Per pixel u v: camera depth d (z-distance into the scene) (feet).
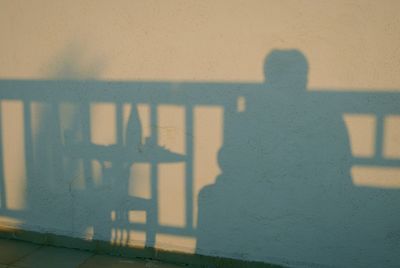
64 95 9.80
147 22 8.95
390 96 7.76
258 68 8.41
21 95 10.16
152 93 9.15
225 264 9.23
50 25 9.62
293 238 8.72
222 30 8.51
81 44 9.46
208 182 9.09
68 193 10.19
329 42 7.94
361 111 7.95
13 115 10.33
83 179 10.00
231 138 8.79
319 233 8.55
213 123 8.86
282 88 8.32
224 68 8.61
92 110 9.64
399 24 7.54
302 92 8.22
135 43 9.09
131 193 9.70
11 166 10.59
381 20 7.63
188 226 9.41
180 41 8.80
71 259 9.70
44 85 9.92
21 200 10.67
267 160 8.63
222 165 8.93
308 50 8.07
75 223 10.27
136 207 9.72
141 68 9.13
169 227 9.54
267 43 8.29
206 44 8.64
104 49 9.32
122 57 9.22
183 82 8.91
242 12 8.35
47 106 9.99
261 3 8.22
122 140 9.54
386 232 8.16
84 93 9.63
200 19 8.61
